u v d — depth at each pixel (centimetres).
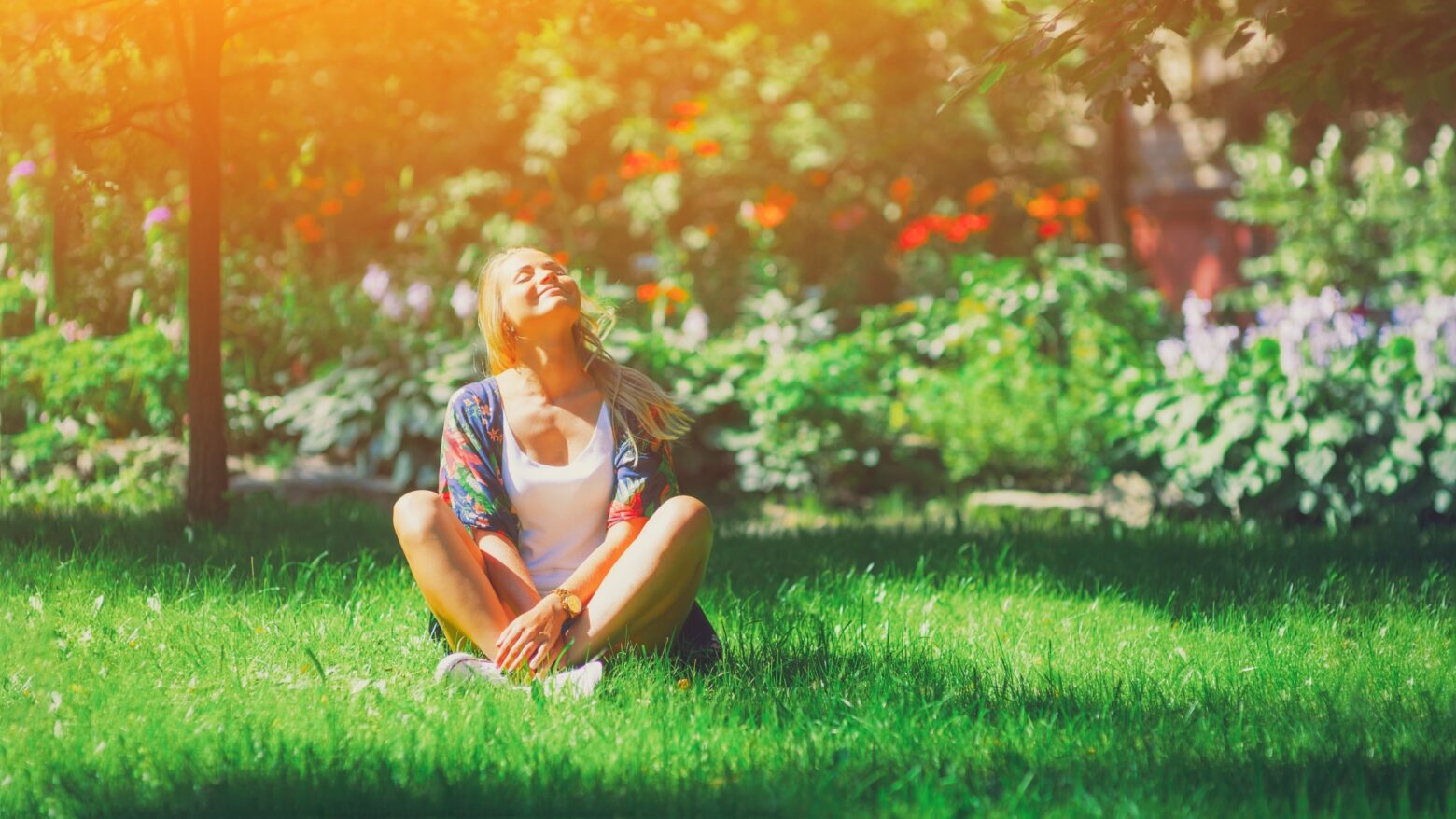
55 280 927
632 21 686
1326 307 852
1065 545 680
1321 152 1491
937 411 1030
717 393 1028
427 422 976
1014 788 300
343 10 692
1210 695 385
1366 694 391
